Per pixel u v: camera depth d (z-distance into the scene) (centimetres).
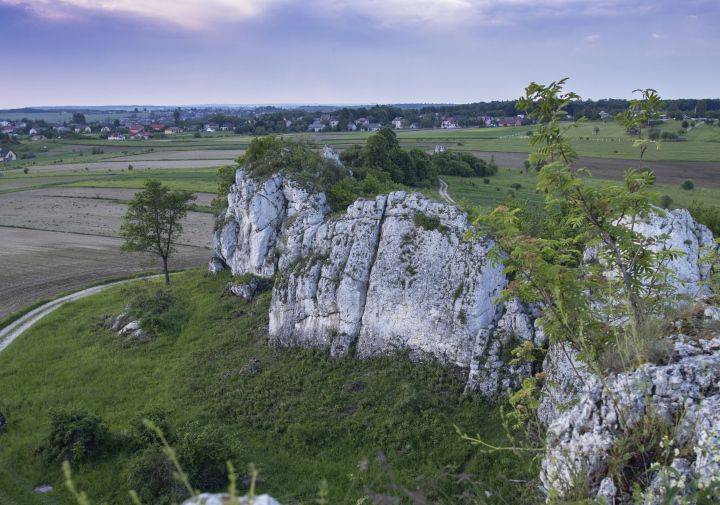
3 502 2083
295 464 2289
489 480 2014
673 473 641
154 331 3850
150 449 2267
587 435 786
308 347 3372
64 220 8331
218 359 3384
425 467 2173
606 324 1004
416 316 3047
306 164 4400
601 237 1072
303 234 3838
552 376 2275
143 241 5053
